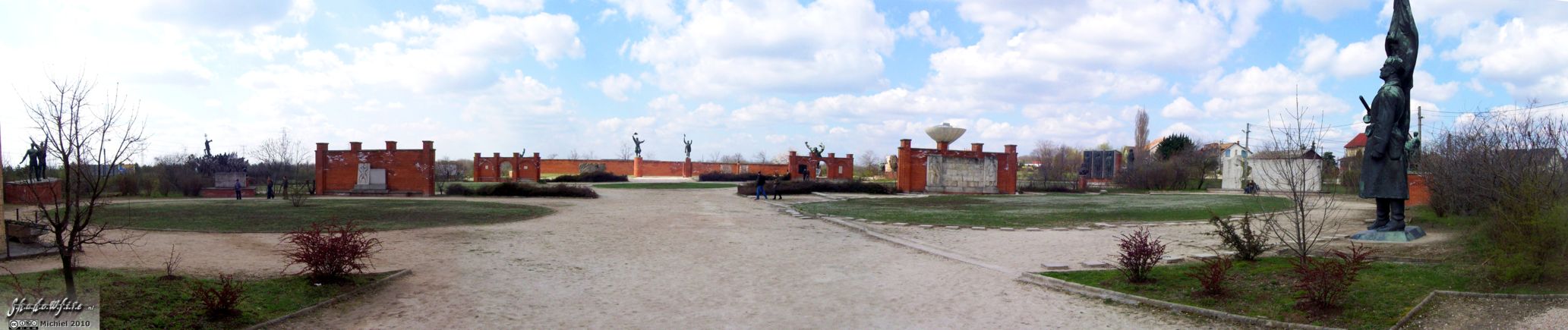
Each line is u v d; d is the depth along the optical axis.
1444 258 10.38
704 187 47.09
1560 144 15.54
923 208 26.73
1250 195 38.38
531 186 35.53
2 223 11.07
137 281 8.59
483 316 8.59
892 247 15.18
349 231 10.45
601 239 16.16
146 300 7.78
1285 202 25.34
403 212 22.69
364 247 10.56
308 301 8.68
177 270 9.99
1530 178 10.99
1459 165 16.72
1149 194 41.50
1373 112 13.17
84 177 7.52
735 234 17.61
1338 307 7.85
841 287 10.62
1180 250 13.85
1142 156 63.75
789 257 13.64
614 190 42.97
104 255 11.71
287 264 11.09
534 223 19.69
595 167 72.25
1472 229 12.08
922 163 41.00
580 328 8.08
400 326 8.02
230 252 12.68
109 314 7.23
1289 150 10.24
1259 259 10.99
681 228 18.77
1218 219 11.83
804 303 9.45
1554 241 8.20
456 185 39.03
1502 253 8.55
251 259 11.74
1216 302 8.56
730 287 10.59
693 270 12.04
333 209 23.53
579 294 9.98
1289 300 8.30
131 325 6.99
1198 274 9.42
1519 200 9.38
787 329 8.12
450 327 8.05
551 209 25.30
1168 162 52.19
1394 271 9.48
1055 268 11.80
